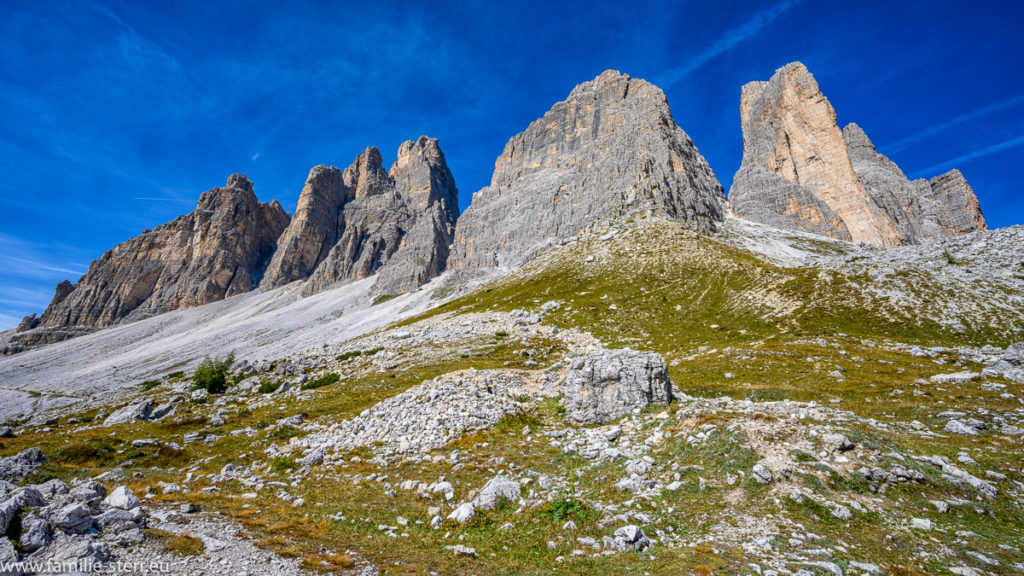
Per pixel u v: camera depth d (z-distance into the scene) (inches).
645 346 3216.0
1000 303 2728.8
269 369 3110.2
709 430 924.6
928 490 697.6
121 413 1926.7
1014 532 591.8
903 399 1375.5
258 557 542.9
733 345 2896.2
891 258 3890.3
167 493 834.2
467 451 1096.8
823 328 2992.1
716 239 7519.7
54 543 478.3
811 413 1047.0
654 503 728.3
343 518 725.3
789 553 561.0
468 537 653.9
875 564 531.2
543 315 4397.1
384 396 2057.1
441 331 4079.7
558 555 596.4
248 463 1172.5
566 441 1112.2
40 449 1181.7
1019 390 1298.0
